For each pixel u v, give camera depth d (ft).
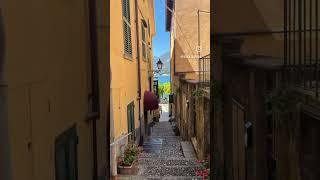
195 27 61.46
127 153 40.19
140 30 66.85
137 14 60.85
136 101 58.08
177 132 80.12
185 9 61.67
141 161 44.98
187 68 61.57
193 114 54.85
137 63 60.80
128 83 47.50
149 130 83.41
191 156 49.65
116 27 38.04
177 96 89.45
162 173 38.99
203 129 41.81
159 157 49.21
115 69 36.96
